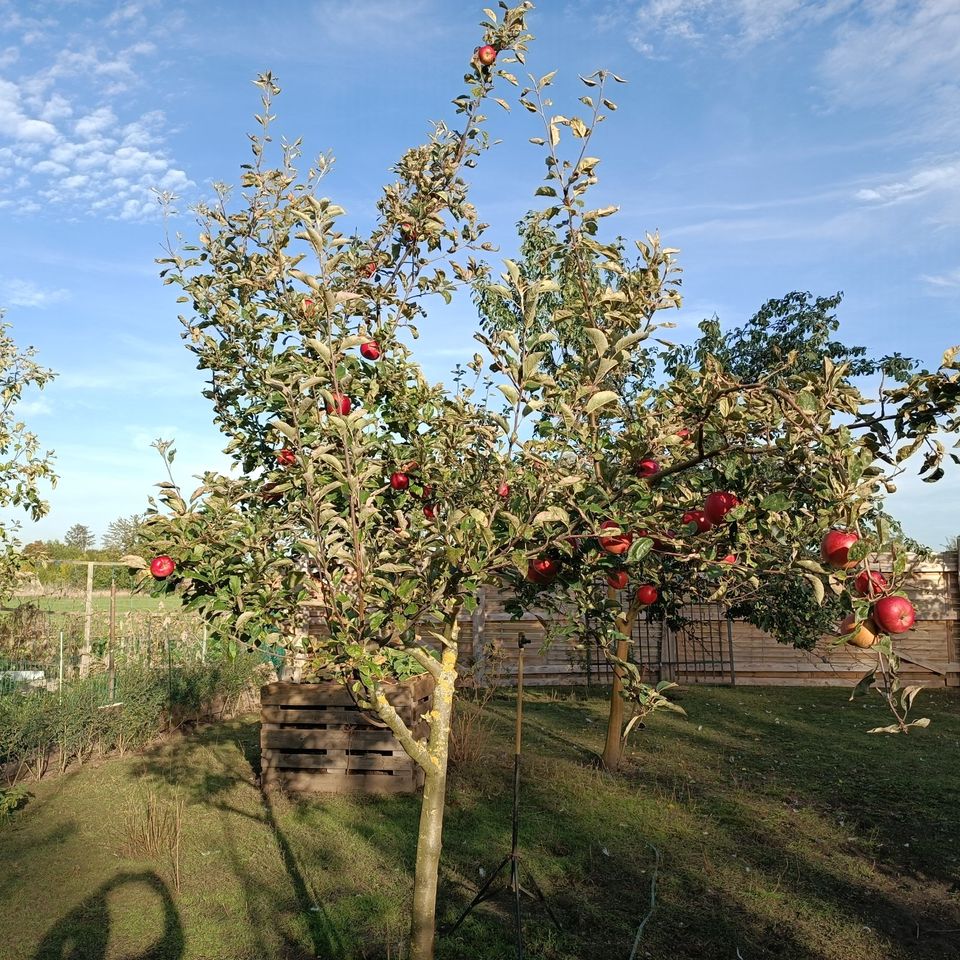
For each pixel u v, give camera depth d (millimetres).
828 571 2182
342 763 6723
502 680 12844
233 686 9898
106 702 8367
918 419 2299
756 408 2525
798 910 4648
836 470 2180
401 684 6703
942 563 13320
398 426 3783
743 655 13438
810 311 9195
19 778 6941
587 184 2945
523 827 5859
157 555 2717
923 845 5688
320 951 4031
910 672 13367
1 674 8344
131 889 4715
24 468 7035
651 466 2826
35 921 4309
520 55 3445
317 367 2869
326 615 2869
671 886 4945
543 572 2975
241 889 4730
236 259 4324
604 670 13016
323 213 2838
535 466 2707
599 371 2490
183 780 6961
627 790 6914
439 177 3857
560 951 4117
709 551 2725
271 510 3400
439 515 3355
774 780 7352
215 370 4172
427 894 3230
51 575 10531
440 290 3934
